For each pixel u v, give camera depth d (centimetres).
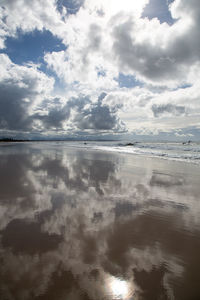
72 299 254
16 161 1673
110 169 1370
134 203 656
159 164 1695
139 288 276
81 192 768
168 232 450
